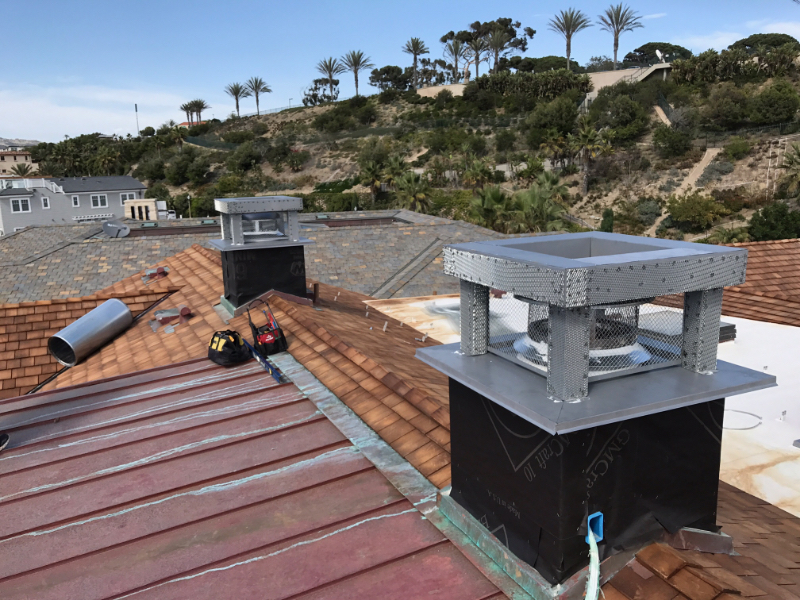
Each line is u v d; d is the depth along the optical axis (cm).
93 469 406
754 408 671
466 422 295
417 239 2261
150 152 8962
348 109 8819
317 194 6084
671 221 4928
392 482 365
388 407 466
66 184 6091
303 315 700
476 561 284
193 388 546
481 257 268
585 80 7300
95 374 734
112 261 2091
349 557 297
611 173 5744
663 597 235
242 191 7012
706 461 273
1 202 5562
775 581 266
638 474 254
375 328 822
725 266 251
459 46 10612
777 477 523
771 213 4322
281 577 286
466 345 300
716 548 280
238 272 789
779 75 6375
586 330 232
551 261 233
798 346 873
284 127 9150
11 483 394
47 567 305
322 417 468
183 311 841
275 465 397
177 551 312
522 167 6131
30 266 2045
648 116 6212
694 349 263
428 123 7650
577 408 228
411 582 276
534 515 255
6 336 832
